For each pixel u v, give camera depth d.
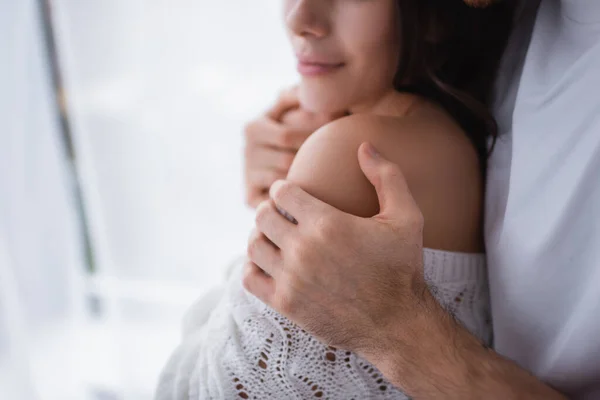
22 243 1.64
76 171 1.63
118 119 1.54
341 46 0.60
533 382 0.51
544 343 0.57
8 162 1.56
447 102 0.64
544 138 0.53
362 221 0.48
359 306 0.48
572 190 0.50
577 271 0.52
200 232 1.63
